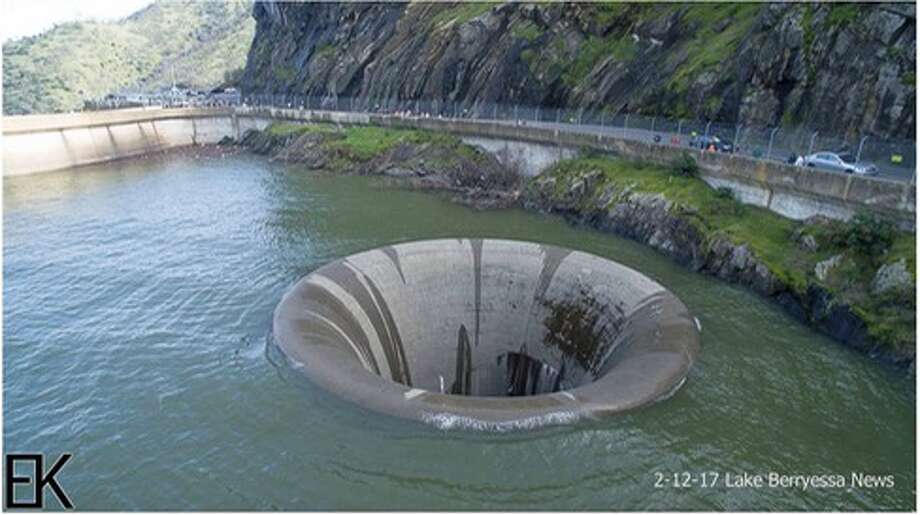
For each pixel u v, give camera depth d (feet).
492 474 54.29
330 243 138.10
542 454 56.18
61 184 213.66
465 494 52.49
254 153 288.51
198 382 73.05
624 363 73.15
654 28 205.26
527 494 52.65
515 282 103.45
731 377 75.25
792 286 96.22
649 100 188.24
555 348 97.35
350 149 241.55
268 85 428.56
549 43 232.32
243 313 95.91
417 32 299.17
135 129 287.48
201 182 217.36
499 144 207.10
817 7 135.03
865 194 98.78
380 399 60.70
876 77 117.39
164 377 75.15
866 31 121.80
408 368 95.61
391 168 225.35
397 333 95.20
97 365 79.51
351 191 199.62
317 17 386.73
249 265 121.80
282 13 428.56
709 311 96.53
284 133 284.82
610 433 58.95
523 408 59.31
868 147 109.60
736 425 64.59
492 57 249.75
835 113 125.49
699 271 115.85
